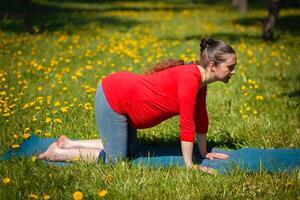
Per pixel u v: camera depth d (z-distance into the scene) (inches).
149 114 180.1
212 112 272.5
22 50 472.4
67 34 625.9
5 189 158.6
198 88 175.5
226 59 173.3
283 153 200.2
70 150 189.8
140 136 228.2
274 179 171.3
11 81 330.0
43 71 370.0
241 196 158.6
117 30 719.1
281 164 186.5
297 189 161.9
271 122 249.4
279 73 391.2
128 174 172.2
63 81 336.2
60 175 170.9
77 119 249.0
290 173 174.9
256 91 326.0
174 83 175.2
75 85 327.6
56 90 311.7
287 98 305.7
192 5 1507.1
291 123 246.7
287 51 503.8
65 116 250.5
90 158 187.0
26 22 636.7
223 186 164.4
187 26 808.3
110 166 179.6
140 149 210.1
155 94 177.2
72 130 234.8
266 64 429.1
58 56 445.7
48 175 170.2
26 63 389.1
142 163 185.6
